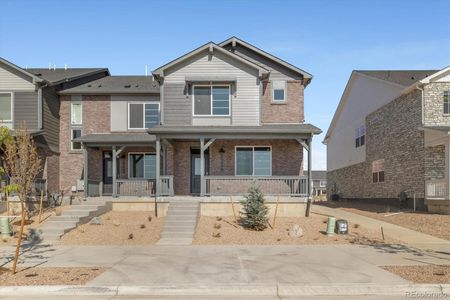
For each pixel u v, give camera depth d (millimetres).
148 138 22953
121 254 12469
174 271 10125
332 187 42875
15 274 9883
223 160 22406
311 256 12000
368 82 31625
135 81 28719
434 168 22469
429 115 22641
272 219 18406
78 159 26000
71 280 9281
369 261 11281
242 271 10094
